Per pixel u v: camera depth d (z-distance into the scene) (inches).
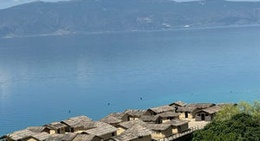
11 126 6569.9
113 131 4690.0
